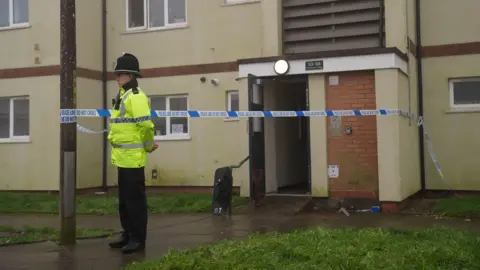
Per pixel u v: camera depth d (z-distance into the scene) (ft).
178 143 45.39
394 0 34.76
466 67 38.91
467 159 38.70
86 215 33.65
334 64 33.40
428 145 39.50
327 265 17.04
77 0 45.44
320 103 34.12
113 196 42.80
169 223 29.32
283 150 40.73
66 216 23.03
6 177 46.65
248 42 43.62
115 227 28.53
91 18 46.96
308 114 31.86
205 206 34.68
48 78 45.47
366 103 33.35
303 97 44.11
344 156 33.88
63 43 22.98
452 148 39.11
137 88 21.52
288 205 33.91
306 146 45.78
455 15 39.32
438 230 22.85
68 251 21.58
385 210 32.19
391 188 32.12
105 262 19.65
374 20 35.40
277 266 17.08
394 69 32.22
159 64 46.50
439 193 39.19
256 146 35.24
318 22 36.52
